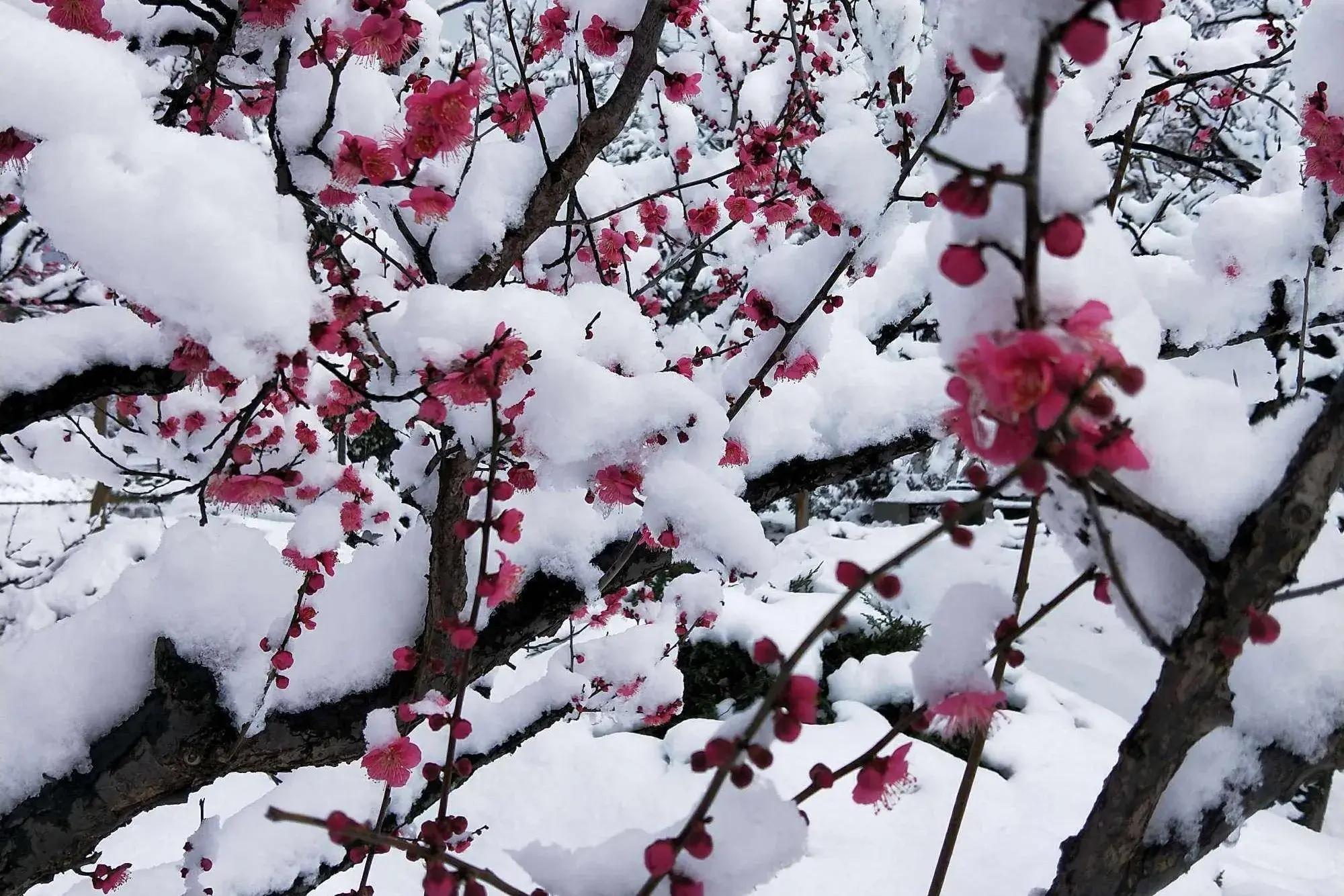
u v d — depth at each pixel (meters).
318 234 0.70
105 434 1.33
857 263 0.86
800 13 1.75
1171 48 1.26
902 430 1.01
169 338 0.60
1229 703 0.41
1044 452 0.36
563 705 0.91
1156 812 0.45
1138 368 0.35
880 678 2.13
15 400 0.70
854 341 1.12
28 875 0.72
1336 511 1.89
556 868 0.41
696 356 0.95
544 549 0.84
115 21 0.84
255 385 1.05
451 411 0.61
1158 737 0.42
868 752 0.42
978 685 0.41
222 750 0.72
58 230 0.52
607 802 1.71
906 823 1.65
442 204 0.62
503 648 0.83
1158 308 0.99
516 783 1.75
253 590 0.74
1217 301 0.97
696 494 0.67
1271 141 2.31
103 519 3.02
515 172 0.75
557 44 0.82
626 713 1.09
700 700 2.12
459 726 0.51
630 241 1.07
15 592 2.82
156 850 1.60
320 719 0.75
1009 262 0.37
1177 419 0.42
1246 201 0.90
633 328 0.72
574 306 0.72
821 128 1.27
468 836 0.85
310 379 0.90
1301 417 0.42
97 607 0.74
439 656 0.71
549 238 1.04
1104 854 0.44
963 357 0.36
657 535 0.69
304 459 1.04
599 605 1.27
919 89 0.91
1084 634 2.88
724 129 1.76
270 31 0.74
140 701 0.72
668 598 1.12
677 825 0.42
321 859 0.88
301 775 0.89
